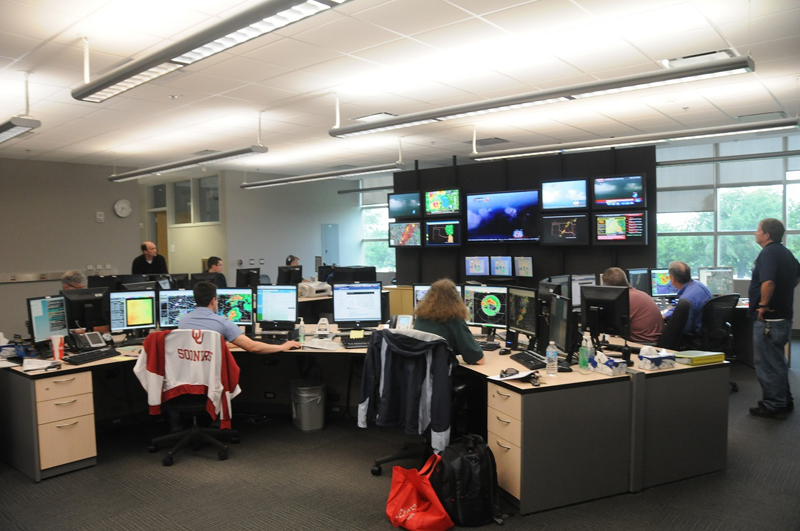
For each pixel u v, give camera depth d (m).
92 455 3.50
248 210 11.54
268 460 3.58
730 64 3.74
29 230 8.72
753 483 3.13
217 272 6.53
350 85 5.25
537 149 6.82
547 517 2.75
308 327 4.80
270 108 6.04
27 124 4.63
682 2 3.55
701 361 3.21
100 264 9.54
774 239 4.12
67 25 3.64
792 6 3.63
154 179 12.14
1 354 3.72
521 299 3.62
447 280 3.37
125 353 3.77
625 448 3.00
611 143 6.32
